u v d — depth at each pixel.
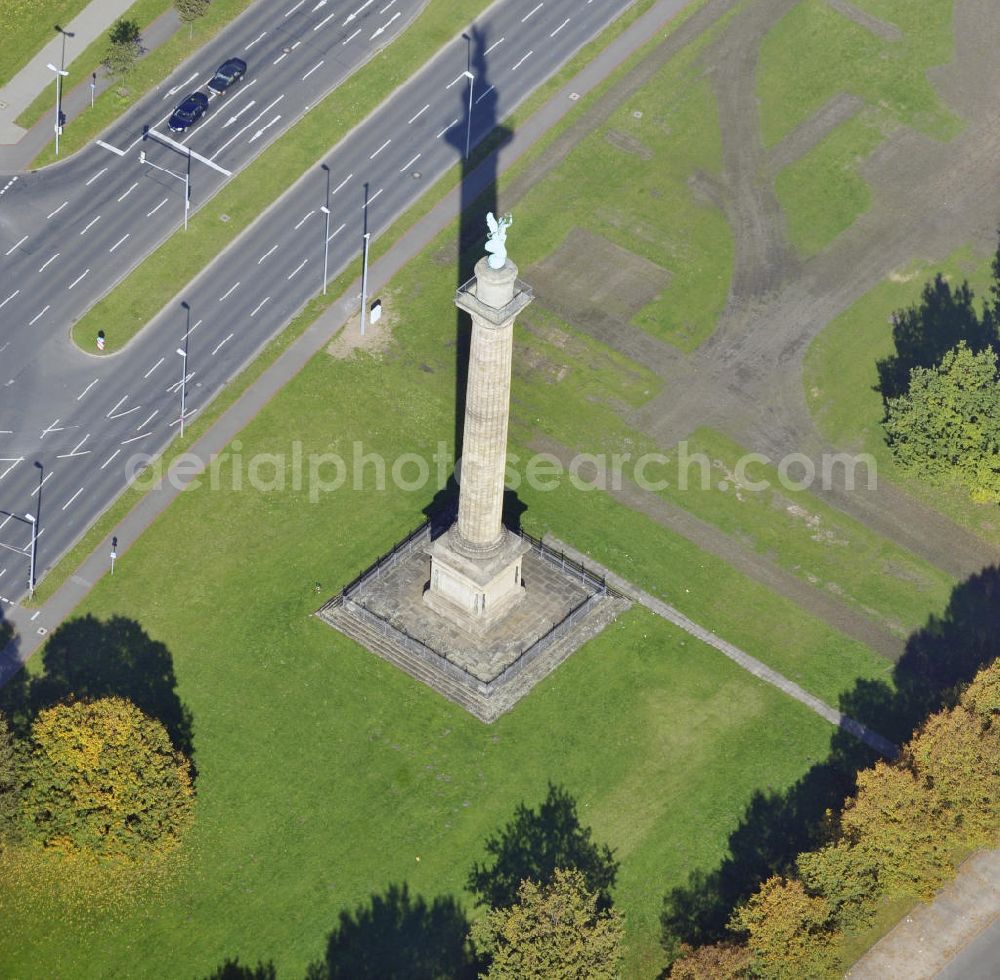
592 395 189.62
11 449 182.25
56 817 148.00
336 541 175.62
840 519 180.88
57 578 172.12
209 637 167.88
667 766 160.62
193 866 152.62
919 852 148.88
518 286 145.88
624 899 152.50
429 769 159.25
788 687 166.88
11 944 148.38
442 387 189.50
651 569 175.38
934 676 168.75
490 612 168.12
